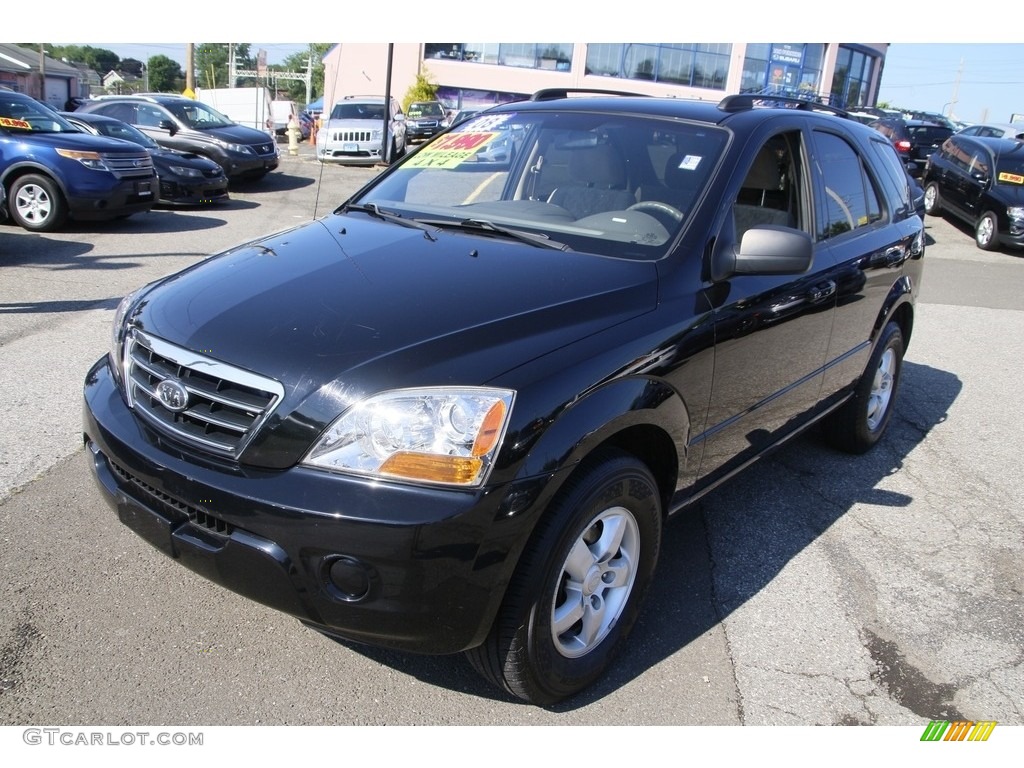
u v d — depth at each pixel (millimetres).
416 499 2148
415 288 2639
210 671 2666
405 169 3979
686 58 36562
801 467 4684
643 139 3447
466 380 2234
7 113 10297
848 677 2908
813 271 3656
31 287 7359
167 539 2420
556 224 3230
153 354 2535
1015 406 5996
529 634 2381
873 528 4008
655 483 2793
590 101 3889
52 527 3389
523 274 2773
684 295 2877
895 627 3219
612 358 2521
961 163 15445
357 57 35531
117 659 2682
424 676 2740
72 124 11125
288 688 2631
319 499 2166
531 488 2246
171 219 11914
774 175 3543
